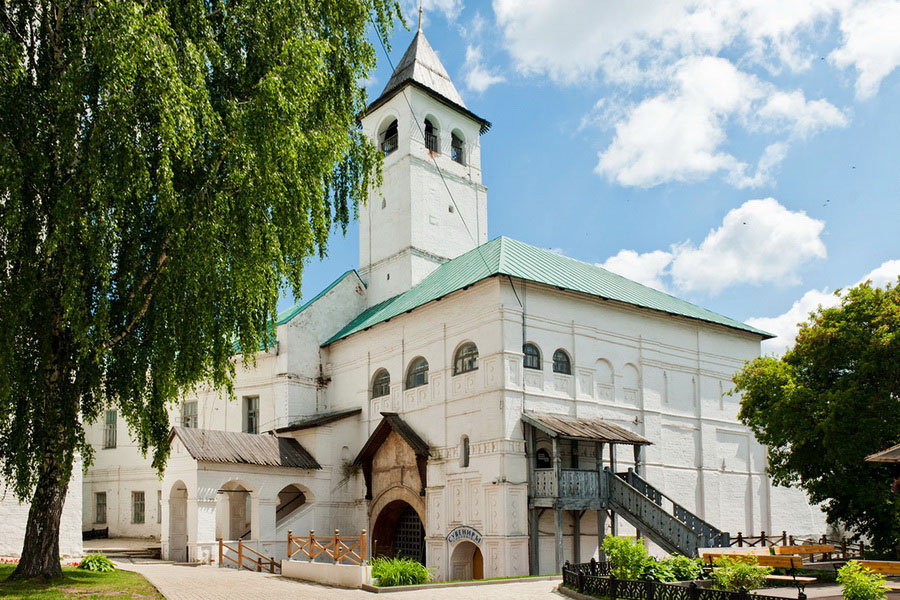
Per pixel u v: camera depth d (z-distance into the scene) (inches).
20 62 629.9
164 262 694.5
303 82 709.9
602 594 684.1
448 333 1228.5
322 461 1347.2
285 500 1448.1
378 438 1315.2
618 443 1126.4
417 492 1232.2
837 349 1086.4
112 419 1739.7
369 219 1665.8
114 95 606.2
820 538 1478.8
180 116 615.8
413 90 1627.7
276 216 708.0
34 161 619.5
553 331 1197.1
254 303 708.0
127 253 670.5
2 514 984.3
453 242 1627.7
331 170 780.0
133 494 1657.2
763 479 1473.9
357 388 1425.9
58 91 622.5
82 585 701.9
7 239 631.8
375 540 1312.7
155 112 623.2
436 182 1625.2
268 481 1272.1
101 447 1739.7
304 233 722.8
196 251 650.2
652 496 1101.1
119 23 616.1
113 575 816.9
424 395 1259.2
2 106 609.3
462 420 1170.0
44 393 693.9
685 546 979.9
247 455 1253.7
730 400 1456.7
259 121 679.1
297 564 935.0
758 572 647.1
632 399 1288.1
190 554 1155.3
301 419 1451.8
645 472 1263.5
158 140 632.4
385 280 1588.3
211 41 697.6
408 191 1571.1
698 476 1357.0
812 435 1071.6
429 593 772.6
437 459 1202.0
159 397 706.2
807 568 922.7
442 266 1520.7
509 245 1309.1
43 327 676.7
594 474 1108.5
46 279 657.0
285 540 1277.1
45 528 713.6
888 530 1079.0
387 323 1371.8
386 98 1672.0
